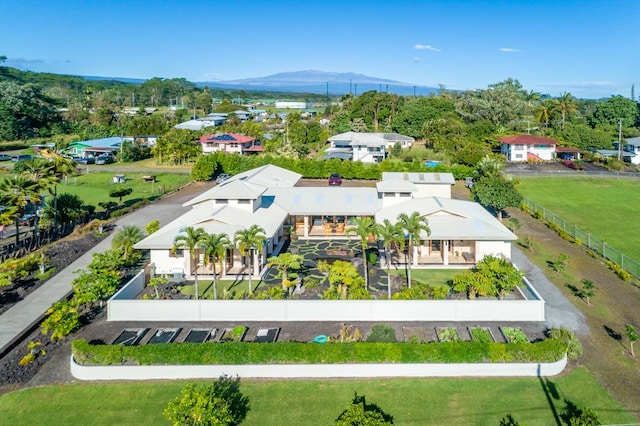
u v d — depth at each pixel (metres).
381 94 138.38
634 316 30.77
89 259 41.53
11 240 46.31
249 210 42.75
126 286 32.34
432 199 45.69
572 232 50.69
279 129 142.00
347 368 24.41
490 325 29.02
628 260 41.41
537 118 125.25
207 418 18.70
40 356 26.19
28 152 112.00
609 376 24.25
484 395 22.88
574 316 30.44
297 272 38.03
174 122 156.62
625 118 133.88
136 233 41.88
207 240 31.19
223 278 37.06
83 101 191.88
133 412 21.78
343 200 48.94
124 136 128.88
